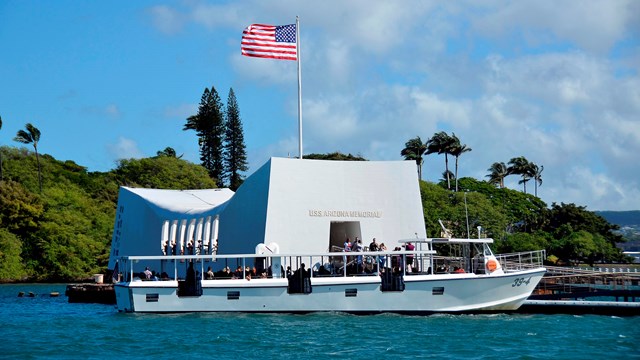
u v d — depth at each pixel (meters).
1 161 166.12
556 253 159.50
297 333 54.12
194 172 181.00
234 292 62.81
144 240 90.31
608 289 77.81
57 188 163.88
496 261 64.38
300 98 75.81
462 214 146.50
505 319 62.09
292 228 72.94
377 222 75.50
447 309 63.47
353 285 62.50
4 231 147.25
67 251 147.62
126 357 46.09
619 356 46.28
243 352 47.47
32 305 86.81
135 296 62.91
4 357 46.09
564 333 54.94
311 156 178.25
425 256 69.50
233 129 191.25
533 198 184.62
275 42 74.38
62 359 45.50
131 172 182.25
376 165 76.38
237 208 76.56
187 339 51.91
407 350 48.03
